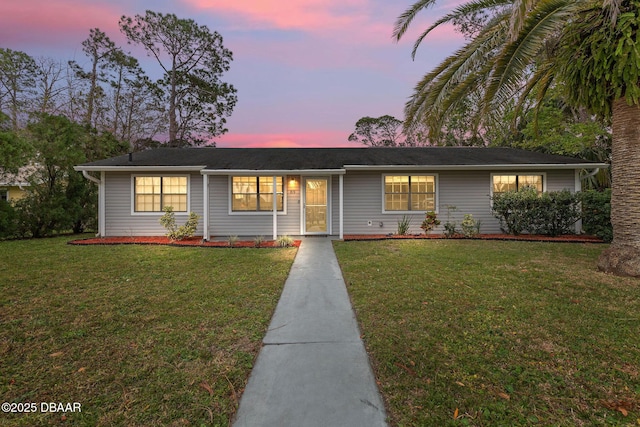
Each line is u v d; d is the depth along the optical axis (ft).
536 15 17.11
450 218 35.86
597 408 7.01
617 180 18.34
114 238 33.17
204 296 14.71
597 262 19.19
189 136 76.54
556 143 42.75
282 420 6.73
